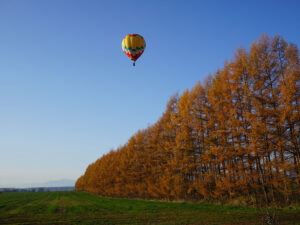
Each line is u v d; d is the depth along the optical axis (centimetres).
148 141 3584
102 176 6681
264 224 1282
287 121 1725
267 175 1847
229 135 2112
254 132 1778
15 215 2372
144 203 3234
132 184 4275
